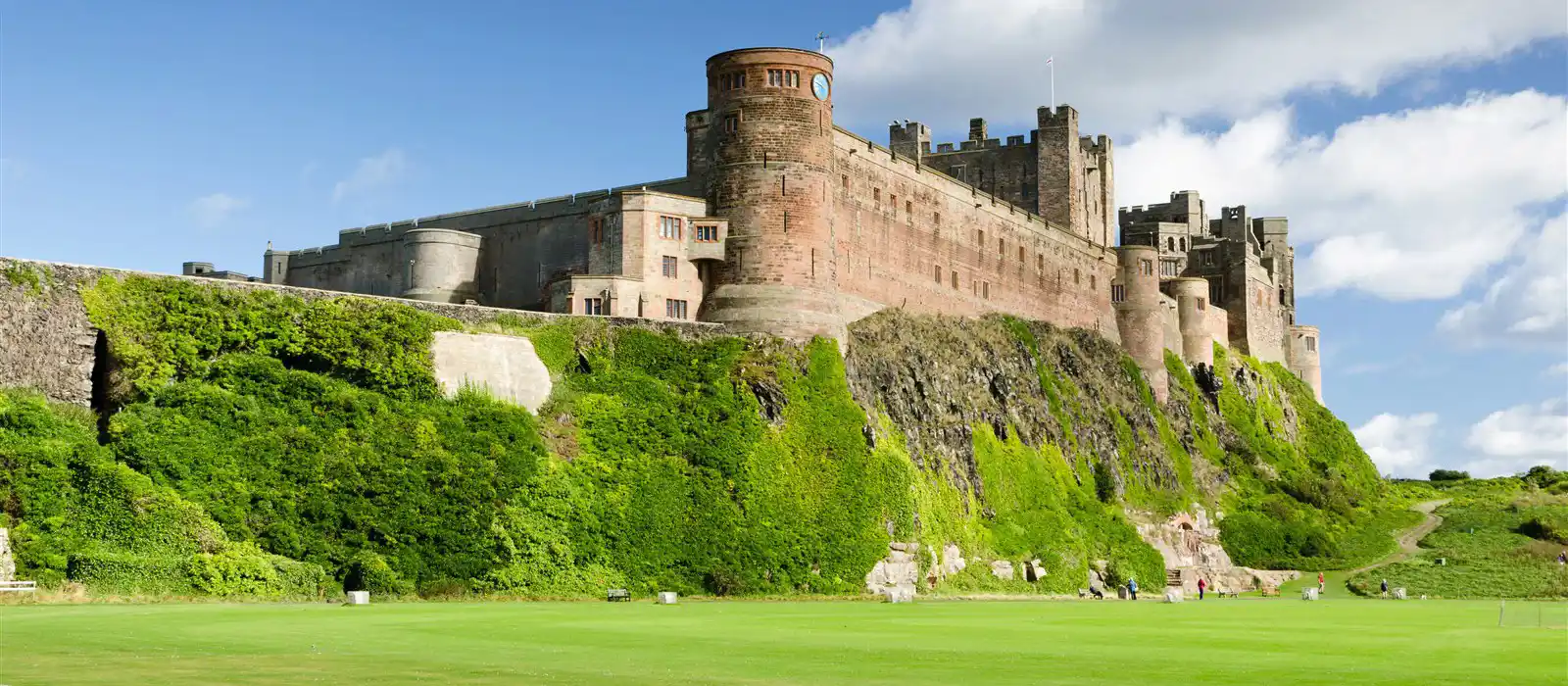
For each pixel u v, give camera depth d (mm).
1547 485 196250
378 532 86312
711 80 122125
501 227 130750
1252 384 185000
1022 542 121750
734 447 104125
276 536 83125
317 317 97125
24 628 52219
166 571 77500
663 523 97375
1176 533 142125
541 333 106875
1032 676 41219
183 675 38062
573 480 97000
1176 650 51406
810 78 121000
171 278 93188
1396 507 176875
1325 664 46062
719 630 58469
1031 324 153250
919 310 137375
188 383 89250
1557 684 40469
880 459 109812
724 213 119438
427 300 127438
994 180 177500
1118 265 171250
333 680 37656
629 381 107438
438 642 49969
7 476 77750
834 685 38281
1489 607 96125
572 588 90688
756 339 114125
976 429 128500
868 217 130750
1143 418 157250
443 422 96188
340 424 92125
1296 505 161875
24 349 86688
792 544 101000
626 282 115688
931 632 59000
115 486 79812
